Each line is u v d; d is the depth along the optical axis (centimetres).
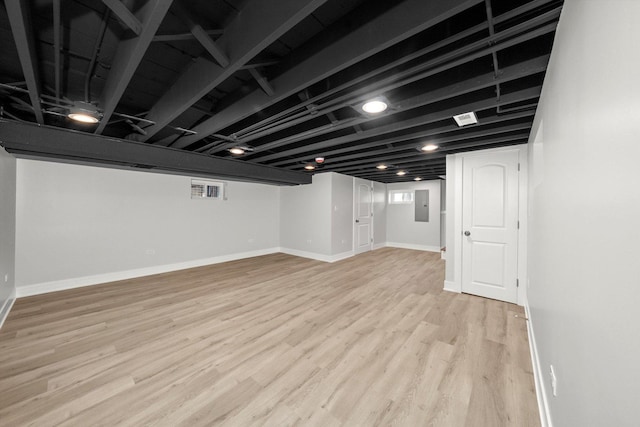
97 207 418
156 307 318
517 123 246
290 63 168
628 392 56
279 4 112
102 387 176
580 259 90
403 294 368
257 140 338
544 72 166
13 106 224
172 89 208
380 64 151
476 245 359
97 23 144
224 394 170
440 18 107
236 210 618
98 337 244
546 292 157
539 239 191
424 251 727
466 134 278
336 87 173
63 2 129
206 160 388
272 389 175
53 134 258
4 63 182
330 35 145
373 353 218
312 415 153
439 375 189
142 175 468
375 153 364
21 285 351
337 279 445
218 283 421
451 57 137
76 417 150
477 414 154
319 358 211
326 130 257
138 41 121
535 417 151
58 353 216
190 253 535
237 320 282
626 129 58
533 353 204
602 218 72
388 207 820
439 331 257
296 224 669
